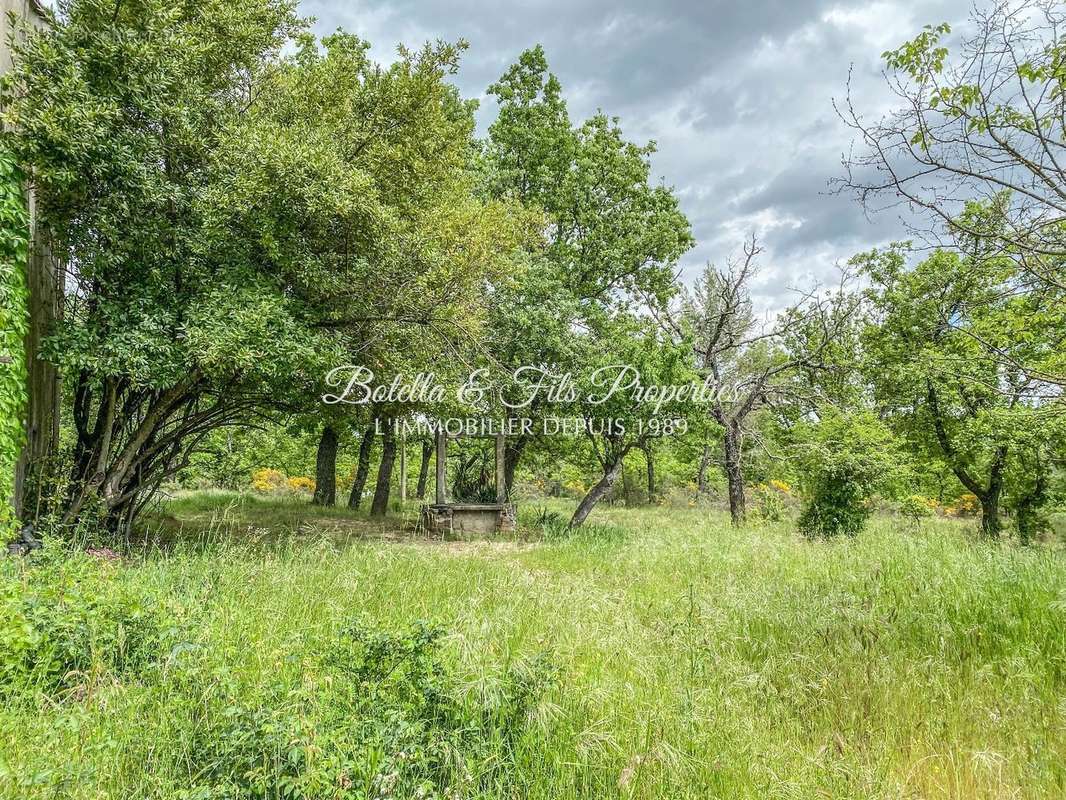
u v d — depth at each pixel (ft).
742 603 20.24
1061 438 41.29
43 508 24.94
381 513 57.21
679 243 66.03
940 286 27.45
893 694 13.79
